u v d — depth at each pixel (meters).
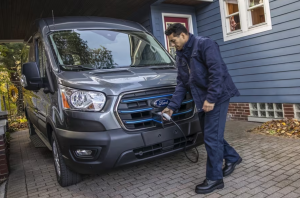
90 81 3.09
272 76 5.80
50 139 3.90
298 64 5.34
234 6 6.38
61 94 3.16
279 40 5.56
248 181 3.05
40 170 4.35
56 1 5.91
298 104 5.48
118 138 2.88
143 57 4.02
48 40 3.79
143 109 3.04
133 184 3.36
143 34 4.44
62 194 3.28
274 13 5.56
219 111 2.86
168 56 4.26
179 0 6.61
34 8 6.24
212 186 2.88
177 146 3.31
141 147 3.00
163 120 3.06
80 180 3.53
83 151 2.98
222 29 6.64
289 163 3.43
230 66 6.61
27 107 5.69
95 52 3.79
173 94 3.12
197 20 7.25
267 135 4.89
